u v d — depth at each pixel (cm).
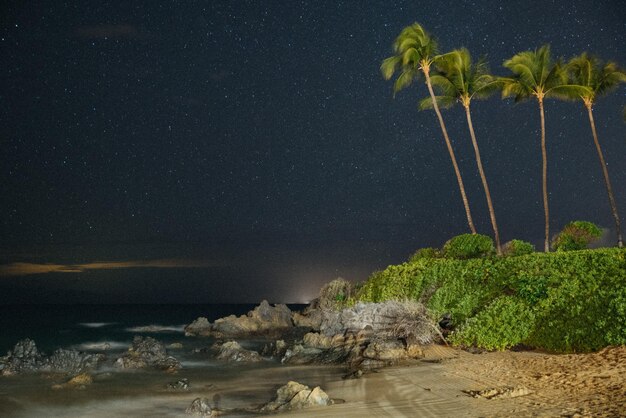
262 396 1745
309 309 4325
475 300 2439
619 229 4106
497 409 1131
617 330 1634
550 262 2208
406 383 1630
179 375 2277
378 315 2658
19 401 1803
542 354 1844
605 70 4153
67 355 2503
